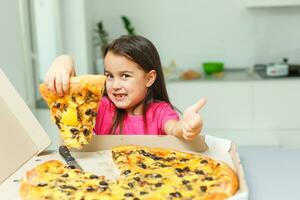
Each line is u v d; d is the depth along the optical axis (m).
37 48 2.61
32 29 2.49
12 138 1.05
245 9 3.29
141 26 3.38
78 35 2.82
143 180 1.03
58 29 2.75
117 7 3.35
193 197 0.95
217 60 3.41
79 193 0.98
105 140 1.20
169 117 1.31
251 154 1.22
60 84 1.08
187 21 3.35
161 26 3.37
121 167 1.08
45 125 2.55
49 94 1.10
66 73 1.10
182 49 3.40
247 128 3.05
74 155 1.17
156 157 1.14
